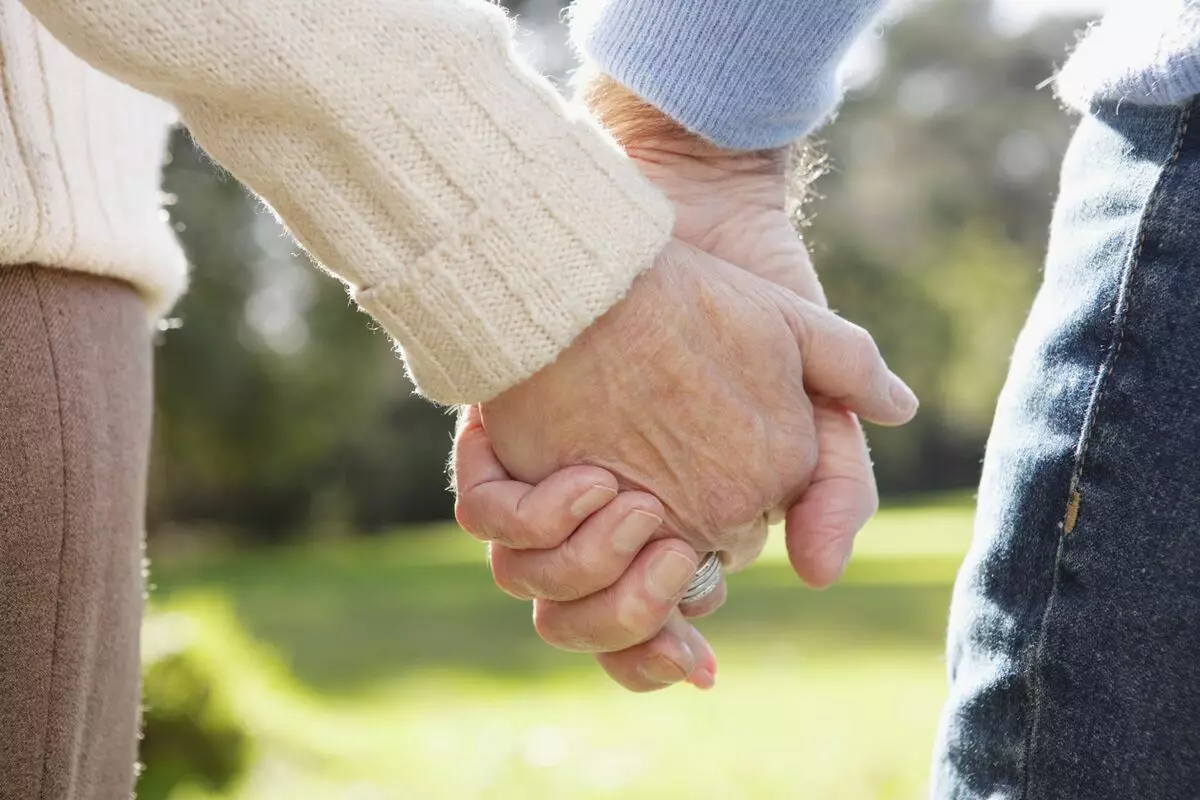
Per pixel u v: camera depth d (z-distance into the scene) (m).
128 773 0.73
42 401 0.66
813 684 2.41
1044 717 0.64
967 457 10.11
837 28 0.72
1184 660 0.62
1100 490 0.64
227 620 2.24
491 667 2.96
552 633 0.70
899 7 0.77
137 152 0.72
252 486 7.91
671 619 0.73
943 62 10.88
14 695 0.65
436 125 0.65
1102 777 0.63
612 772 1.76
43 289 0.67
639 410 0.68
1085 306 0.65
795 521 0.72
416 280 0.65
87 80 0.69
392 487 8.58
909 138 10.63
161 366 6.95
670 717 2.13
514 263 0.65
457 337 0.66
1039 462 0.65
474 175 0.65
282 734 1.91
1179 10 0.64
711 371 0.69
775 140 0.74
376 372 7.69
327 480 8.26
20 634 0.65
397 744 2.01
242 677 1.96
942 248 10.32
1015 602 0.65
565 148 0.66
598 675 2.72
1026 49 10.83
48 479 0.66
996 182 10.71
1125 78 0.65
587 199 0.66
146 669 1.78
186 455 7.34
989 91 10.91
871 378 0.72
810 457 0.71
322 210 0.65
